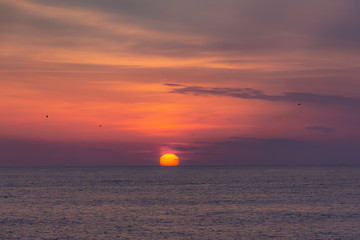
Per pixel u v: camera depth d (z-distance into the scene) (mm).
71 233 48906
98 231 50094
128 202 79938
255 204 75875
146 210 68000
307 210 67438
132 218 59562
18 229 51219
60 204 76750
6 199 85562
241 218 59250
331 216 60719
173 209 69188
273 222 55750
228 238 46219
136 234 48344
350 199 83562
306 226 52781
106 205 75125
